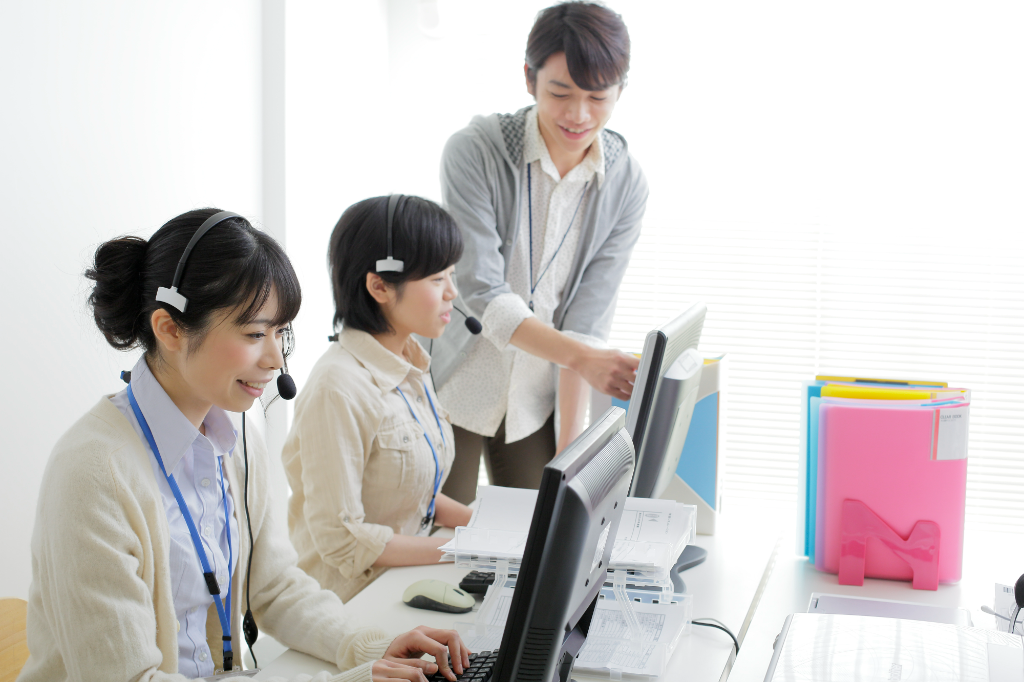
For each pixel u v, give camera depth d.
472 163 2.00
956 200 3.14
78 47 1.90
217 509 1.19
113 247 1.04
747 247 3.32
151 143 2.15
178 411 1.09
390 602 1.36
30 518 1.81
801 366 3.34
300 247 2.80
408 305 1.61
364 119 3.22
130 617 0.96
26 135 1.77
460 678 1.03
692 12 3.23
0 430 1.73
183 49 2.26
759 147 3.26
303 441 1.54
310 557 1.59
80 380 1.94
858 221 3.22
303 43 2.75
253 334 1.04
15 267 1.75
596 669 1.13
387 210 1.58
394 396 1.64
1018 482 3.19
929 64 3.10
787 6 3.17
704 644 1.24
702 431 1.75
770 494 3.39
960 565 1.51
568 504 0.79
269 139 2.68
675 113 3.29
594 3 1.81
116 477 0.99
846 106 3.18
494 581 1.27
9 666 1.34
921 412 1.48
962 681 0.95
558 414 2.16
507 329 1.91
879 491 1.50
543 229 2.09
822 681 0.95
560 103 1.85
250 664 1.45
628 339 3.43
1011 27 3.03
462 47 3.36
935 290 3.20
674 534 1.27
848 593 1.46
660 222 3.36
